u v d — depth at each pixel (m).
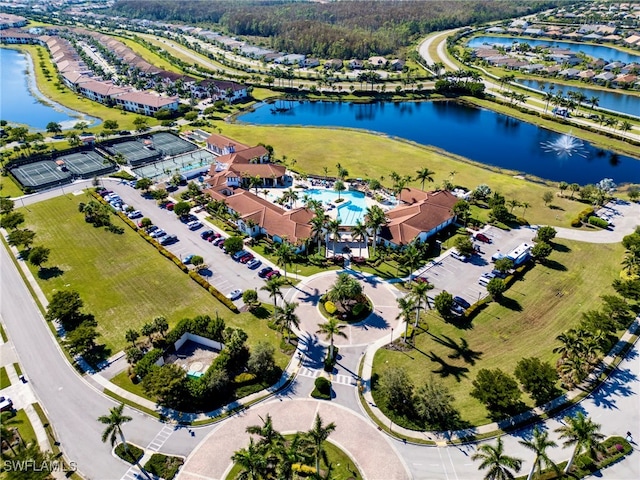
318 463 66.62
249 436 77.88
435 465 73.25
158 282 117.56
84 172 180.38
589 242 134.88
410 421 80.62
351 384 88.12
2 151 197.88
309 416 81.62
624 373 90.19
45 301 110.50
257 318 105.12
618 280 112.12
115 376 90.06
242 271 122.19
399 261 125.88
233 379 87.75
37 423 80.19
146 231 139.88
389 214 143.50
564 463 72.88
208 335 96.38
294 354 95.06
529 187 172.00
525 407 82.69
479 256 128.12
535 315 106.12
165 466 72.50
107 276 119.81
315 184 173.50
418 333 100.81
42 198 159.75
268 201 155.50
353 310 105.56
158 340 96.94
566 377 88.75
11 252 130.25
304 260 127.12
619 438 76.56
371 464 73.31
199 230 141.62
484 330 101.69
